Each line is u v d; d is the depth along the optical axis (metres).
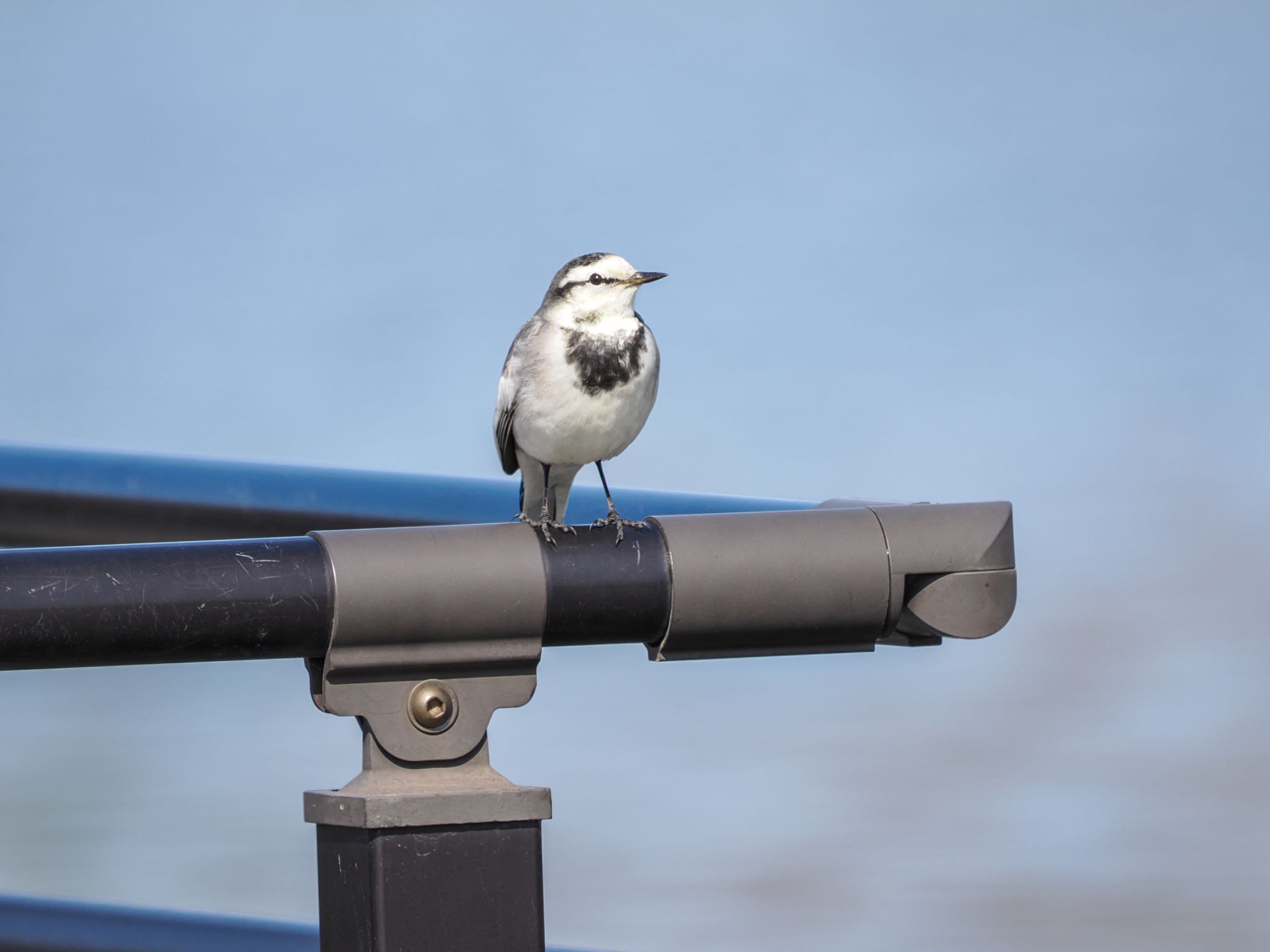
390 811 4.96
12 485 6.00
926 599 5.61
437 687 5.21
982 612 5.58
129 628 4.84
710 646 5.50
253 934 6.45
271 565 4.96
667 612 5.36
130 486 6.10
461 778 5.23
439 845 5.04
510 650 5.23
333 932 5.24
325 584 5.00
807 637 5.57
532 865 5.12
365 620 5.03
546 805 5.13
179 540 6.18
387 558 5.05
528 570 5.16
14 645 4.75
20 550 4.91
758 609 5.41
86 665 4.91
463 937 5.04
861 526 5.51
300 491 6.25
